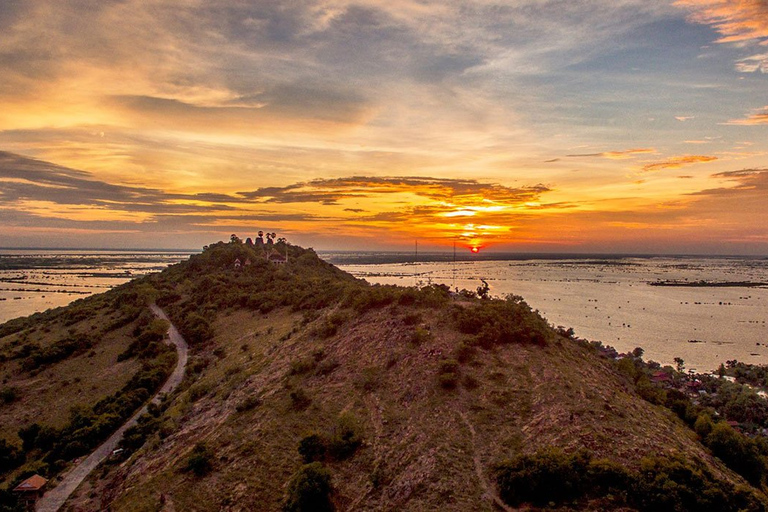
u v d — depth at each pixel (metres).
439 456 43.78
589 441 42.41
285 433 52.03
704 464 41.16
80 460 63.09
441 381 54.91
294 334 87.81
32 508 52.22
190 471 48.56
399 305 77.94
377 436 49.25
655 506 33.69
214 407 65.50
